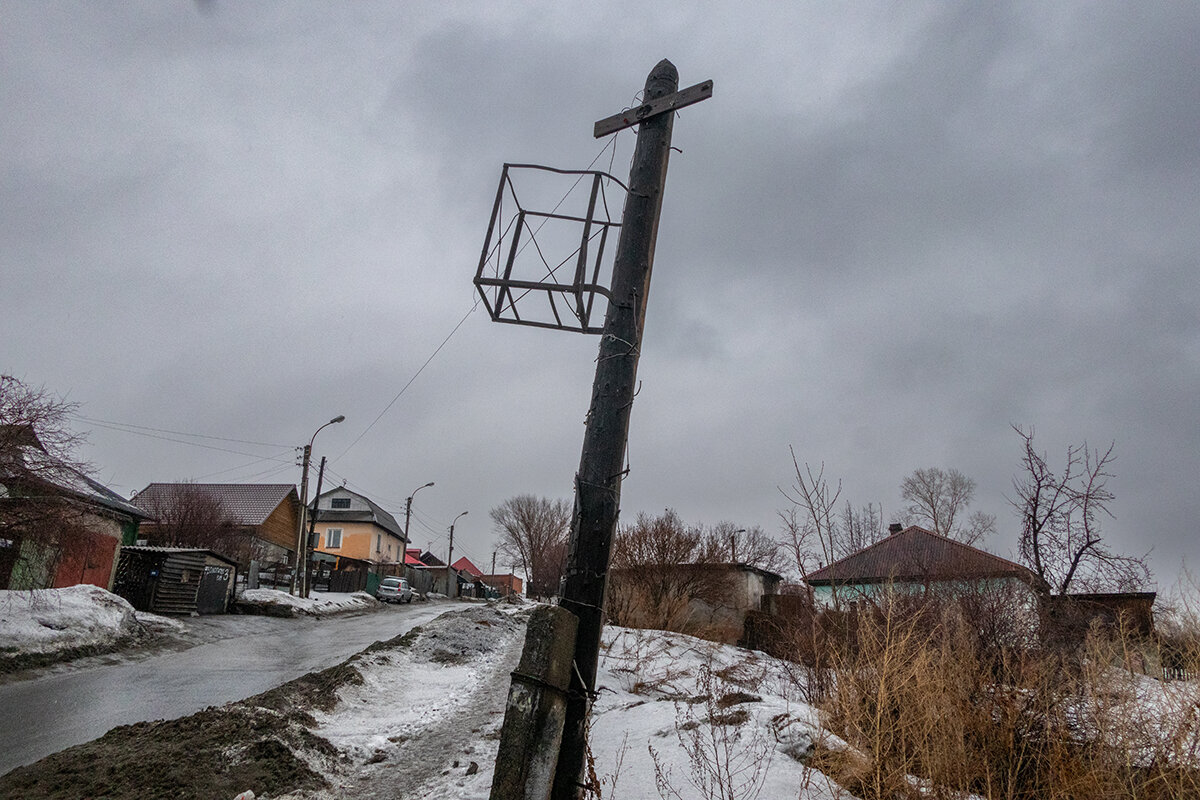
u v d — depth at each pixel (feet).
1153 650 14.74
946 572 26.48
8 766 21.09
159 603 67.72
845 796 13.38
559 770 11.91
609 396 13.78
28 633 42.98
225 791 17.42
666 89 16.35
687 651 44.34
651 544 75.00
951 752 13.32
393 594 125.08
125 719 27.99
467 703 31.24
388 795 18.58
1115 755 12.97
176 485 117.39
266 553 141.28
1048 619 21.83
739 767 15.26
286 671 42.55
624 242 15.01
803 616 22.43
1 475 41.11
